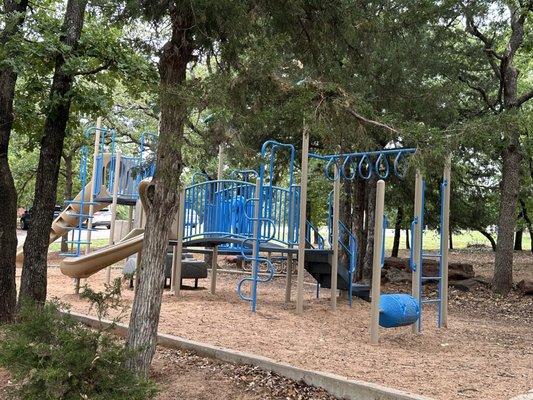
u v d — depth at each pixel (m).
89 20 7.04
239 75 4.26
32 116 6.90
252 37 4.64
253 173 11.69
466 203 17.45
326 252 9.83
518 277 16.59
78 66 6.27
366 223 15.25
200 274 11.42
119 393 3.75
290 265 10.41
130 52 6.70
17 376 3.63
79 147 18.70
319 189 17.98
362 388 4.79
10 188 6.53
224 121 4.11
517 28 14.52
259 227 9.04
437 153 4.48
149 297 4.51
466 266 15.47
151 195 4.59
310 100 4.47
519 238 30.45
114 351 3.92
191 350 6.16
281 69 4.70
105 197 13.07
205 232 10.05
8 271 6.43
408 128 4.57
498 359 6.58
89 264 9.88
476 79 14.69
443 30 12.65
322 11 5.00
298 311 9.07
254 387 5.09
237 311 8.62
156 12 4.50
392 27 7.36
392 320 7.44
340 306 10.18
